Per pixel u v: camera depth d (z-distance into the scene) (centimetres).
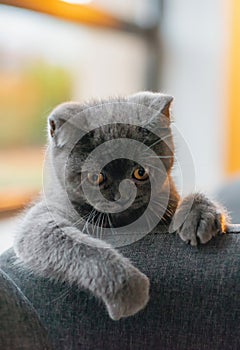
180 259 96
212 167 294
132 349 93
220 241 99
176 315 92
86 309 95
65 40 256
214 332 91
